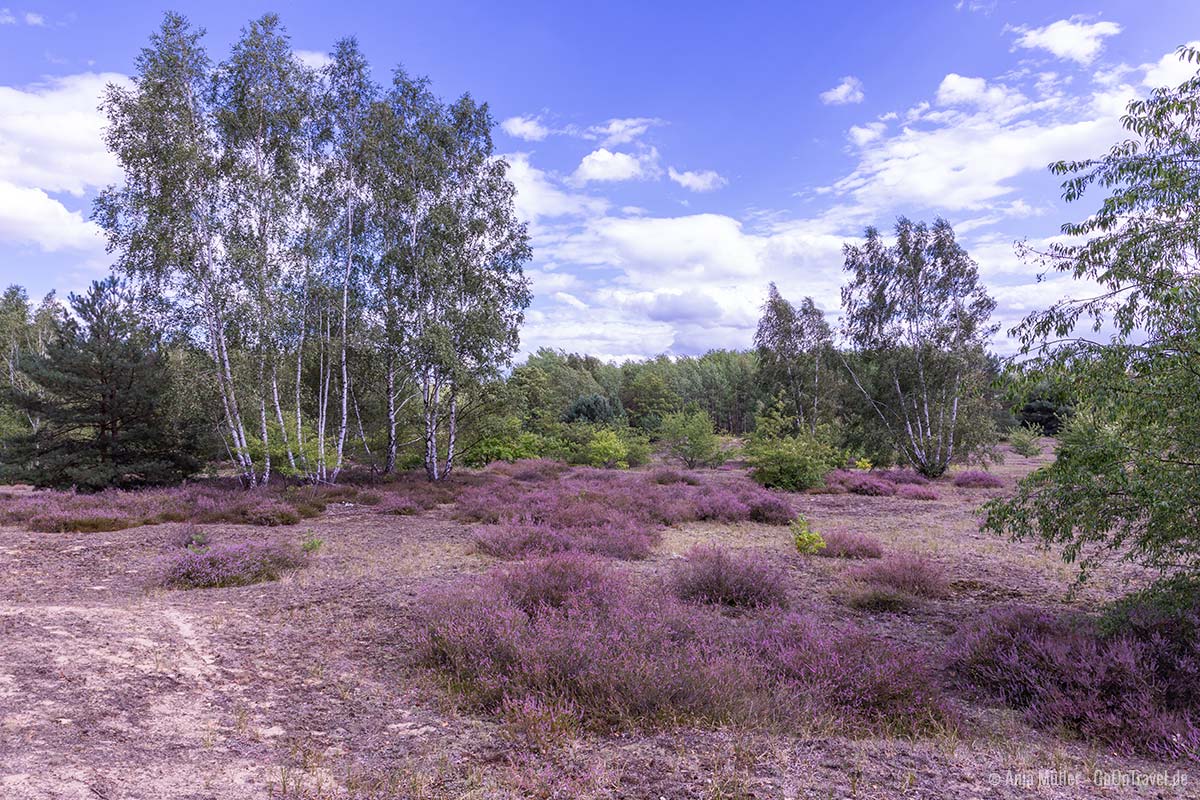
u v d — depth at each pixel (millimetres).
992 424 27516
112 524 12656
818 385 38594
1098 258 5664
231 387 18328
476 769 3535
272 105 18969
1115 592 8289
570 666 4734
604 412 47438
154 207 17250
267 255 18359
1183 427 5234
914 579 8359
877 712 4426
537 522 13352
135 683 4598
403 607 7242
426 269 20531
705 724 4191
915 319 28031
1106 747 4059
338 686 4914
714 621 6285
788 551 11352
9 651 5012
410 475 22031
